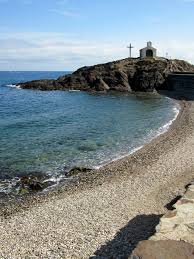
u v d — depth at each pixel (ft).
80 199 83.56
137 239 62.85
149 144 137.69
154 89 359.87
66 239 64.03
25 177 101.30
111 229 67.00
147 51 423.23
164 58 420.36
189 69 409.28
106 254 58.80
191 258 50.03
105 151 129.39
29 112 238.07
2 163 114.21
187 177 95.55
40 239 64.49
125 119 198.90
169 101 281.74
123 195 84.58
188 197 72.13
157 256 50.34
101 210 76.07
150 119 196.95
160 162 111.14
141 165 109.60
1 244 63.16
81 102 291.17
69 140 145.89
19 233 67.26
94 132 162.61
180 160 111.86
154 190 86.99
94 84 384.27
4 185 96.78
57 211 77.15
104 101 293.02
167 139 143.95
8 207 82.28
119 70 376.89
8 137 151.23
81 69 414.21
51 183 98.53
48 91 398.21
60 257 58.34
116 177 99.40
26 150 129.80
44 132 162.91
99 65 402.72
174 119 193.77
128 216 72.33
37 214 76.18
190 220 61.62
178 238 56.08
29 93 385.50
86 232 66.39
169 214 63.77
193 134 149.79
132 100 295.28
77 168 107.34
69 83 400.88
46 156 122.72
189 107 239.71
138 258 50.16
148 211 74.54
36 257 58.54
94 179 99.25
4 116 218.38
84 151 129.29
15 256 59.00
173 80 351.25
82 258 57.88
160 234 57.11
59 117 211.61
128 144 139.33
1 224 71.97
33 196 89.20
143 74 365.81
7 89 442.91
